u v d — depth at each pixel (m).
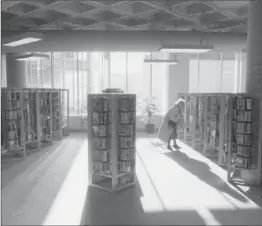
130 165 4.88
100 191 4.61
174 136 8.27
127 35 7.90
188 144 9.06
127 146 4.67
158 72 13.43
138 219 3.56
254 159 4.95
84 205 4.00
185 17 7.54
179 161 6.73
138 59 13.11
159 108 13.09
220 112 6.32
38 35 6.19
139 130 12.24
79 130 12.13
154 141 9.66
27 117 7.37
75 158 7.00
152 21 8.08
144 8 6.89
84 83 15.77
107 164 4.77
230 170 5.12
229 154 5.10
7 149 6.57
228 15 7.29
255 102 4.86
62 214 3.71
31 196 4.36
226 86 18.94
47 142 9.19
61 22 8.01
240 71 12.70
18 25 8.33
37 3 6.13
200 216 3.67
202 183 5.04
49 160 6.79
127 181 4.91
